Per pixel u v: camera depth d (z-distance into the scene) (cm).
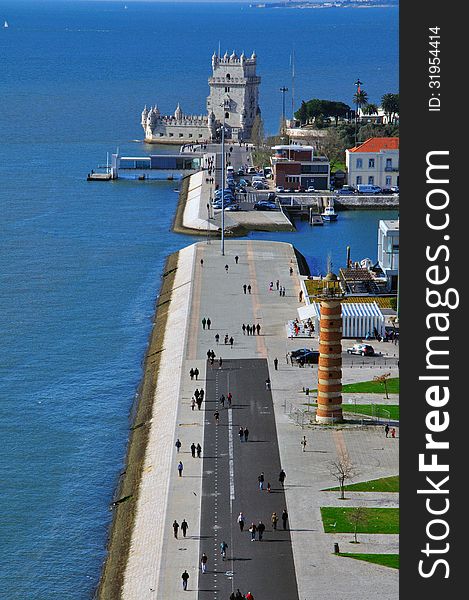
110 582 16938
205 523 17762
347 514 17875
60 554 18012
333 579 16038
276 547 16962
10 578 17350
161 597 15812
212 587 15975
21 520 19038
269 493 18675
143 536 17850
